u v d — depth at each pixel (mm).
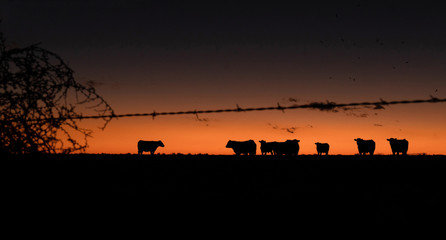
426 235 5230
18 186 4094
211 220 5852
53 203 4555
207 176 12055
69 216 4867
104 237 4527
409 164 18188
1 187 4012
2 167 3939
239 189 9133
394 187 9930
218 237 4977
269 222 5816
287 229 5445
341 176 12719
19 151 3828
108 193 7043
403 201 7754
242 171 14062
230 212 6438
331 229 5453
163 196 7715
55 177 4355
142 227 5191
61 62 3787
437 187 10031
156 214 6008
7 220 4062
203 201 7367
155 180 10508
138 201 6879
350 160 21500
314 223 5793
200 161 18672
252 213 6398
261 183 10484
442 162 19531
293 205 7199
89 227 4781
